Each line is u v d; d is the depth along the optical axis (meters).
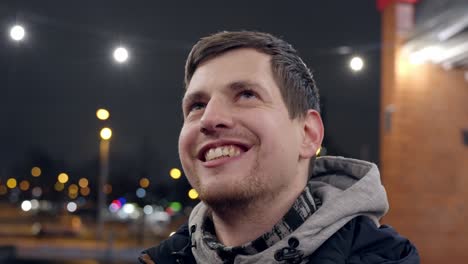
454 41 8.02
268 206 1.57
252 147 1.53
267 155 1.52
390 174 9.03
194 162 1.62
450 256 9.01
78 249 20.66
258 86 1.56
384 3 9.40
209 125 1.54
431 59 9.00
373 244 1.56
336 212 1.54
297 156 1.60
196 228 1.75
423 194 9.05
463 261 9.02
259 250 1.55
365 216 1.62
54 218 43.34
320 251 1.53
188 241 1.85
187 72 1.72
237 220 1.59
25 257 20.36
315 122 1.68
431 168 9.09
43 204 46.12
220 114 1.54
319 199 1.66
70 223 36.59
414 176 9.05
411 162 9.05
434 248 8.99
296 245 1.50
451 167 9.13
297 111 1.62
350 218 1.57
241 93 1.58
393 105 9.05
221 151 1.54
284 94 1.60
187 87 1.73
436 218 9.05
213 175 1.54
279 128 1.55
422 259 8.92
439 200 9.09
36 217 43.75
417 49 8.70
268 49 1.63
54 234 26.75
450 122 9.15
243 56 1.61
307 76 1.69
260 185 1.52
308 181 1.65
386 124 9.15
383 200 1.62
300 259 1.49
